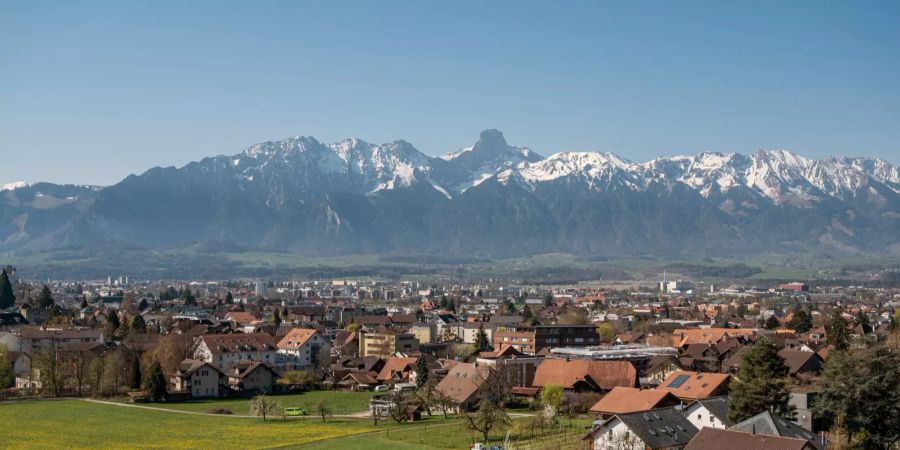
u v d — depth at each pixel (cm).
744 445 13225
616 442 15462
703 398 17338
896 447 16000
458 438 18025
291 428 19962
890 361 15900
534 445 16638
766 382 16525
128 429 19850
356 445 17462
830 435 16175
